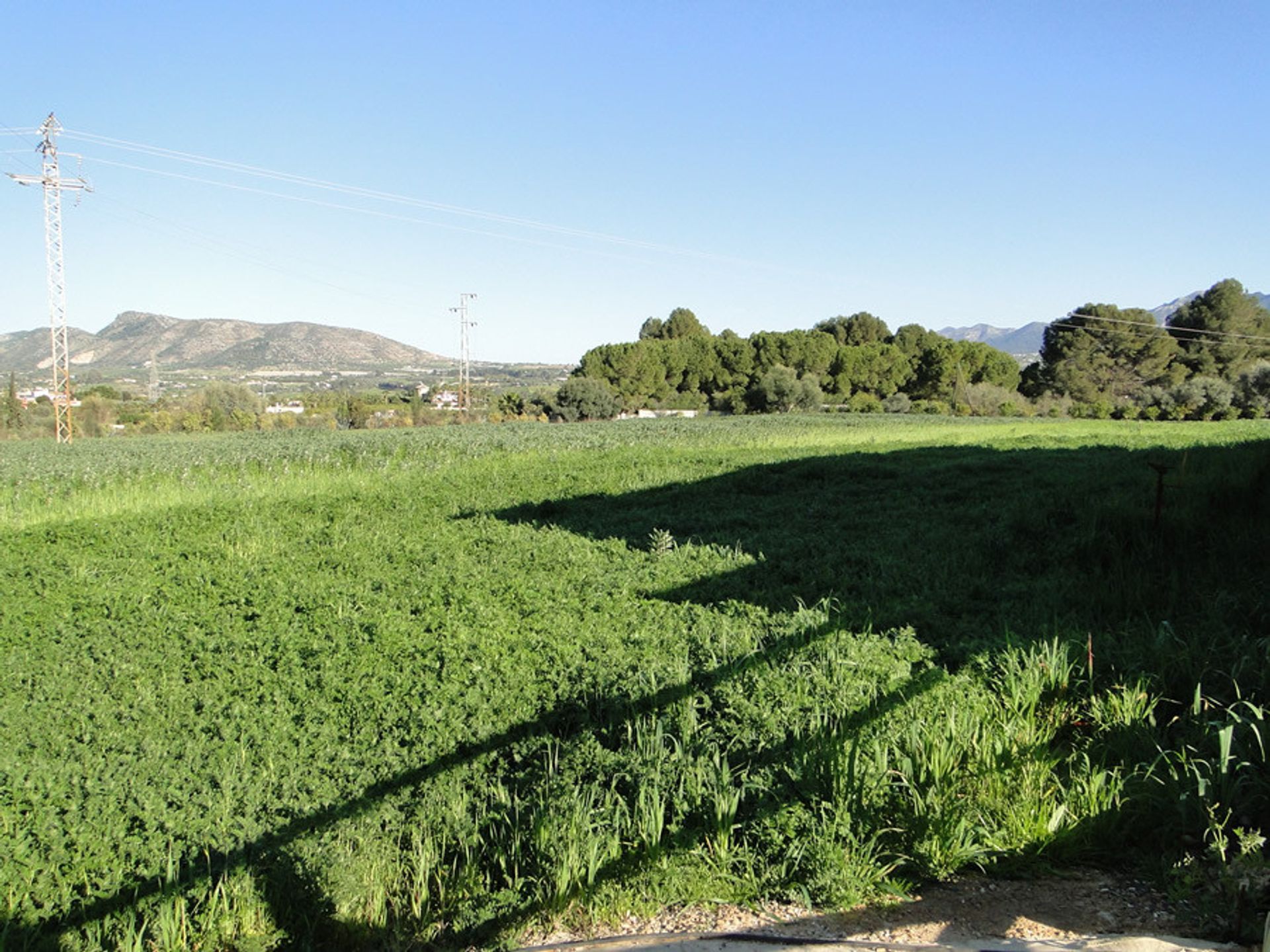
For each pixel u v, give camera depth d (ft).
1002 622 23.13
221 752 18.57
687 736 16.94
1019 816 13.87
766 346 262.67
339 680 21.88
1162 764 15.38
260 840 15.44
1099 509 34.99
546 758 17.13
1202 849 13.03
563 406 217.36
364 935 13.32
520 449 86.48
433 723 18.92
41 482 61.52
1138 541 30.76
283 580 32.27
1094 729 17.38
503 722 18.79
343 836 15.07
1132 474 47.91
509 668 21.35
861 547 33.27
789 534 37.11
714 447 88.22
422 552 35.86
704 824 14.40
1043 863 13.30
